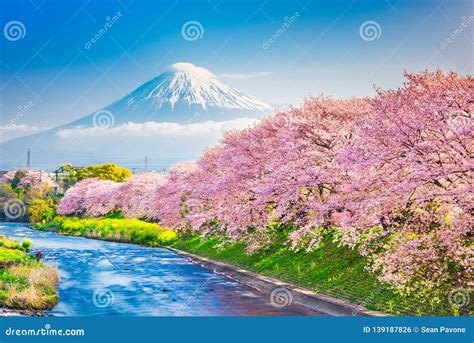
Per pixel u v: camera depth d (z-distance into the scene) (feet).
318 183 88.69
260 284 91.09
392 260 61.05
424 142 60.70
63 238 210.18
